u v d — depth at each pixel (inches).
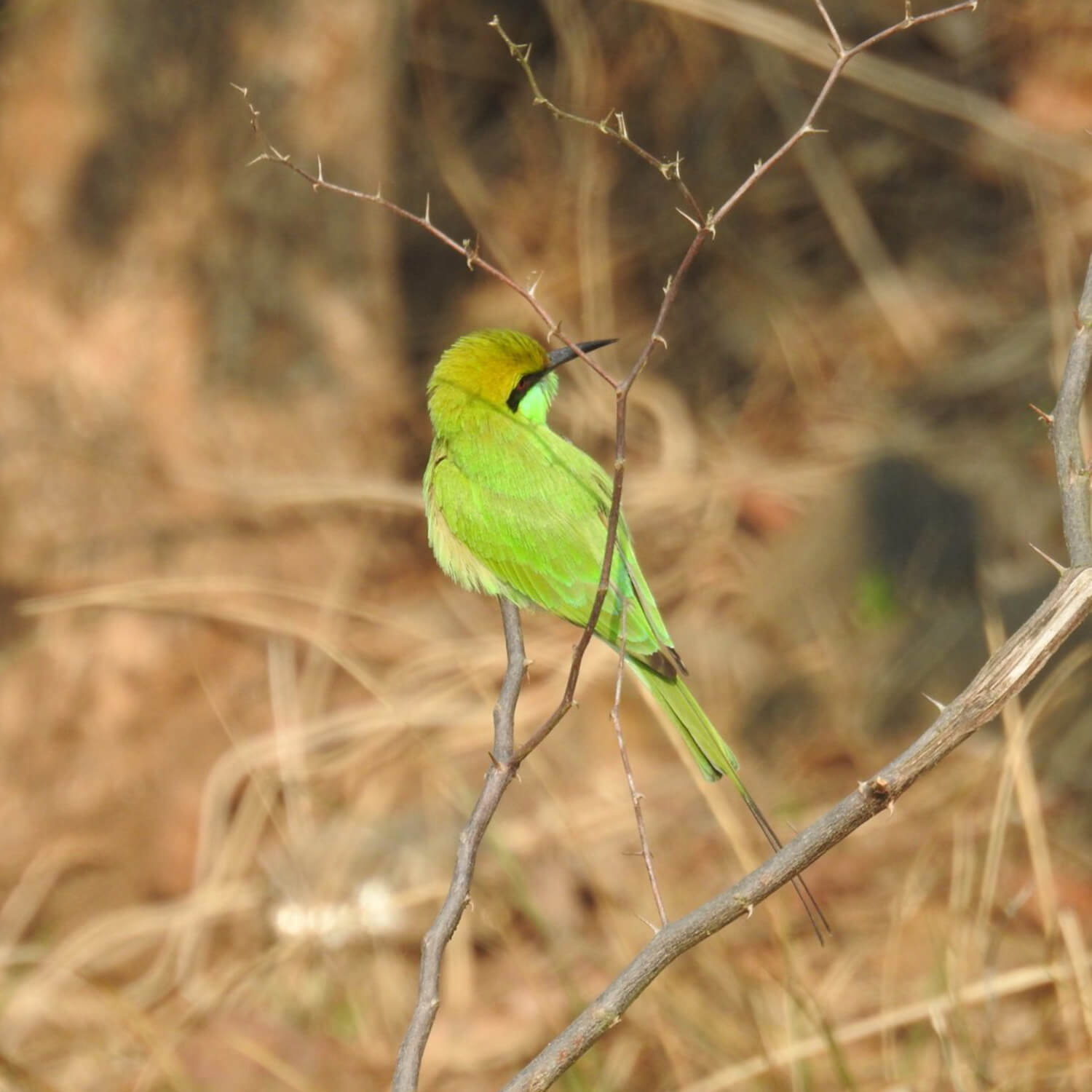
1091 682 499.8
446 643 521.0
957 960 350.0
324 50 514.3
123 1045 426.0
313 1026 430.3
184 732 498.0
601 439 687.7
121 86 491.2
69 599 481.4
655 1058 381.1
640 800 184.7
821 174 767.1
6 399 490.6
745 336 740.7
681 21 773.3
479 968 446.0
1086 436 580.1
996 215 762.2
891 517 577.6
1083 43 780.0
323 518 526.9
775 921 370.9
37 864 485.4
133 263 498.0
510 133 789.9
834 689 537.6
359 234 540.1
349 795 495.5
